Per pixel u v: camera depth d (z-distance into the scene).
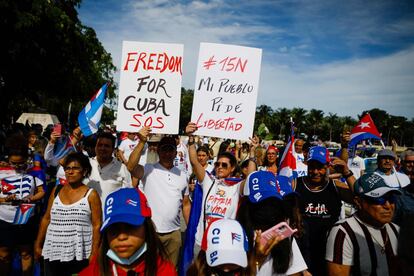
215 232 1.88
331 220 3.63
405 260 2.05
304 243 3.46
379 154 4.91
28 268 4.17
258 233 2.12
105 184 4.01
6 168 4.12
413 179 4.66
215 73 4.17
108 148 4.02
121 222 1.82
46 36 13.82
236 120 4.13
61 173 4.45
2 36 12.67
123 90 4.14
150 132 4.03
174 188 4.20
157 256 1.98
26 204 4.00
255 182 2.48
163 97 4.09
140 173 4.12
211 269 1.90
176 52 4.11
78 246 3.32
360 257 2.42
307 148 7.21
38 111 28.44
